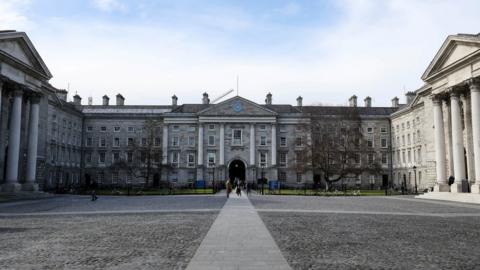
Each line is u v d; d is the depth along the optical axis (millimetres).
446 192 40000
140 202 33125
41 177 51000
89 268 9023
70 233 14648
